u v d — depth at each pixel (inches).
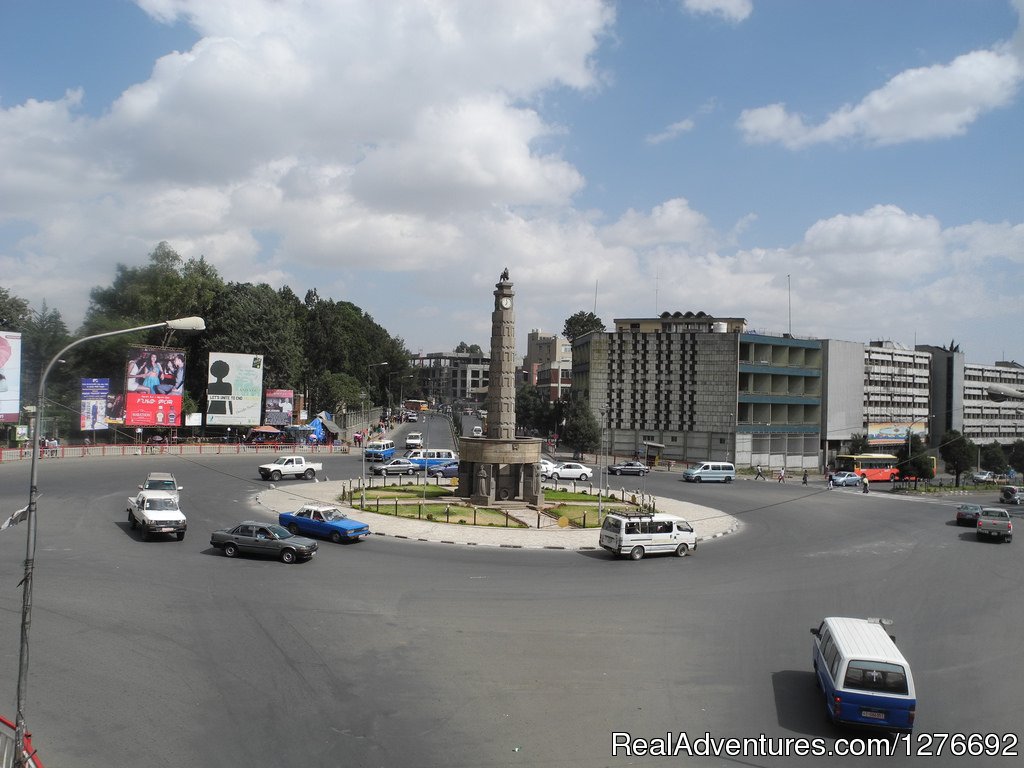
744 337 3506.4
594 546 1389.0
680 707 644.7
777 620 912.3
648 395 3572.8
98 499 1627.7
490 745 562.9
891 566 1262.3
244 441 3201.3
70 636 767.1
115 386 3120.1
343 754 541.0
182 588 956.0
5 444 2564.0
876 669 588.7
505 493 1830.7
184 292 3425.2
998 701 684.1
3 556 1087.6
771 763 552.7
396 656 742.5
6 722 518.3
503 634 823.7
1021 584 1160.8
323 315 4690.0
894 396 4525.1
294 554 1129.4
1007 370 5329.7
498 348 1834.4
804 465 3656.5
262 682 667.4
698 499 2138.3
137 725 578.2
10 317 2950.3
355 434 3695.9
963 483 3442.4
